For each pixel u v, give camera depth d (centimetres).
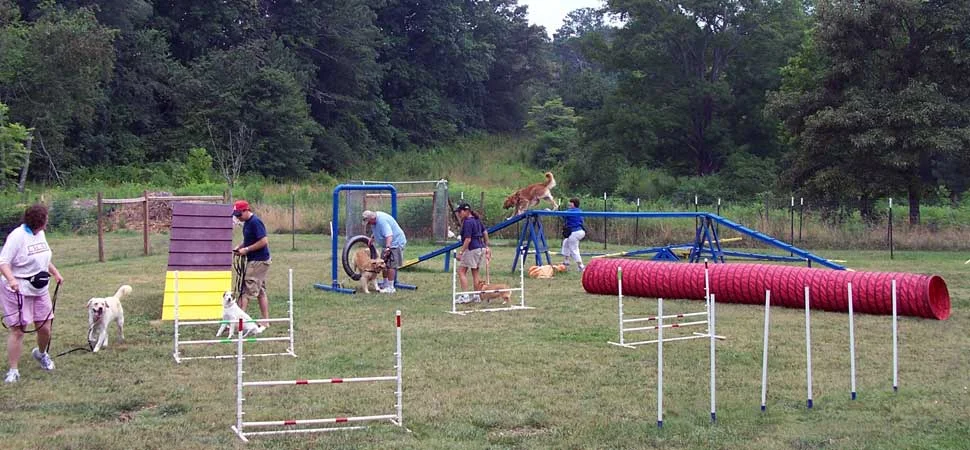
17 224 2438
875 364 857
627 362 868
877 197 2788
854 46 2773
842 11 2741
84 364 866
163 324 1093
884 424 656
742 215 2719
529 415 680
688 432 637
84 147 4456
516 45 7381
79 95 4191
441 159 6181
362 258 1391
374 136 6194
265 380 790
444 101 6788
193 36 5288
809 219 2591
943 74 2752
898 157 2561
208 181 4350
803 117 2917
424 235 2692
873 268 1812
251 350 931
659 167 5447
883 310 1138
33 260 792
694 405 710
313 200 3412
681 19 5116
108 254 2055
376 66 6112
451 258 2039
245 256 1085
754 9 5153
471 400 725
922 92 2589
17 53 3956
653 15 5316
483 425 659
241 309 1069
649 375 812
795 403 714
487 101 7294
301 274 1664
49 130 4122
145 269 1733
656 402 717
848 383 779
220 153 4719
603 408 702
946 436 627
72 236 2578
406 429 646
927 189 2717
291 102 5050
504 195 3125
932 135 2553
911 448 602
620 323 952
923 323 1080
